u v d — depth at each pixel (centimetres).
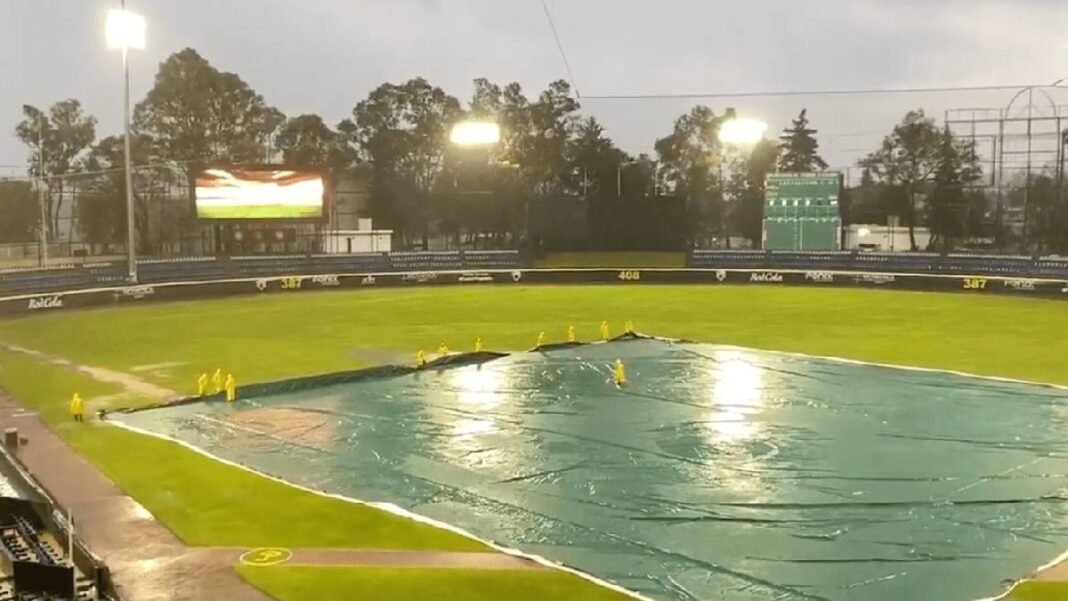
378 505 1441
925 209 6844
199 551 1247
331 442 1839
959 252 5728
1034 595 1090
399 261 5928
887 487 1504
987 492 1478
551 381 2462
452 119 8281
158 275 5094
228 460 1716
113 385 2500
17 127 7500
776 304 4509
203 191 5472
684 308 4338
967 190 6538
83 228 7094
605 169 8038
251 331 3578
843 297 4869
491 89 8344
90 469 1661
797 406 2123
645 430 1898
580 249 6762
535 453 1733
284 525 1351
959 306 4403
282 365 2794
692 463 1655
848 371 2595
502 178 8119
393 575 1152
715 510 1399
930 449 1739
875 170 7194
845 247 6506
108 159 7344
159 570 1176
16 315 4169
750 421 1975
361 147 8288
